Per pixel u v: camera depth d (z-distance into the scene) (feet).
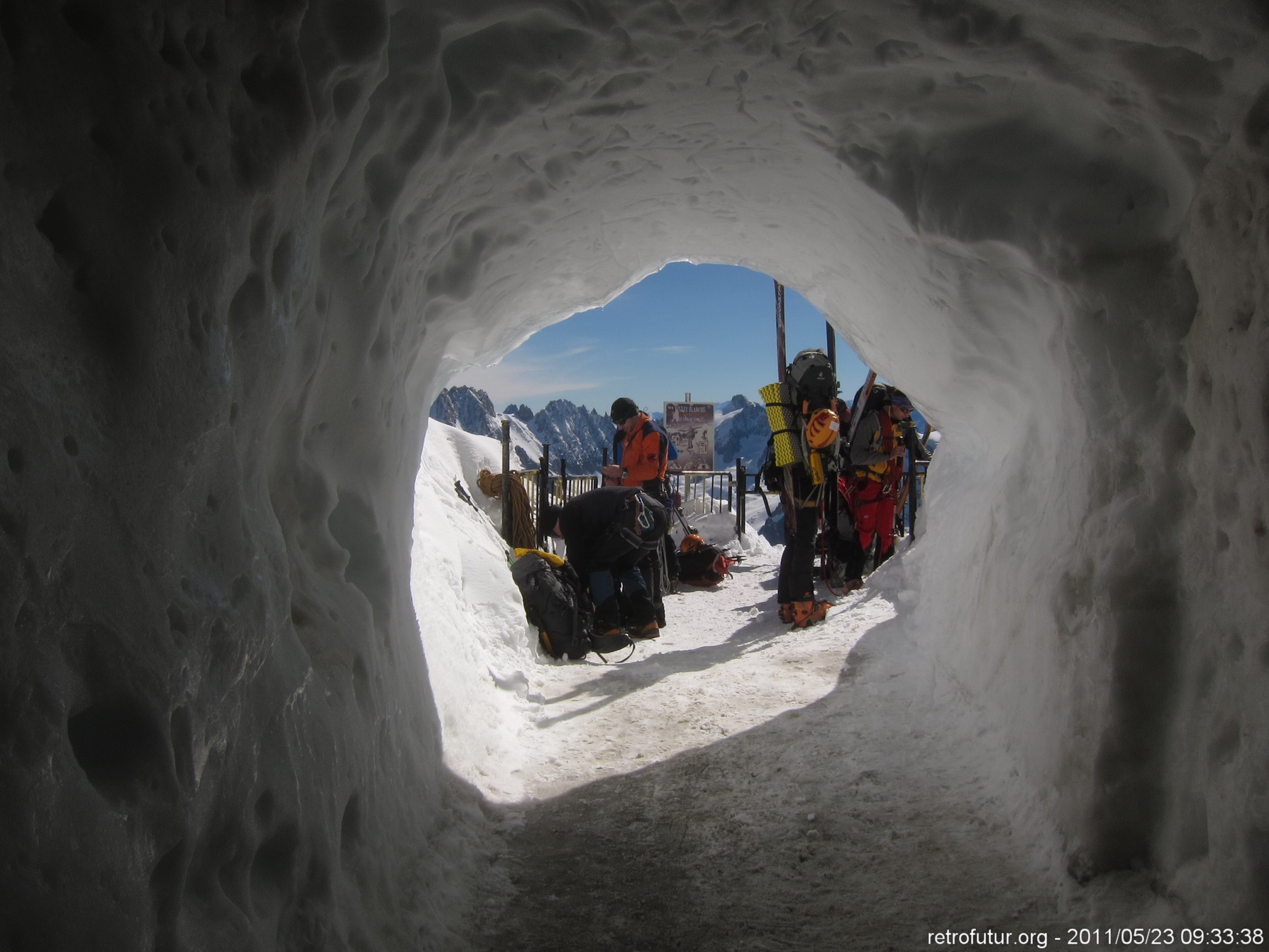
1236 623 4.90
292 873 4.21
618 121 7.37
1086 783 6.22
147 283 3.19
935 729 9.87
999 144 6.76
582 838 8.04
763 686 12.46
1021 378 8.88
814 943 6.22
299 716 4.50
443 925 6.11
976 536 11.09
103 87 3.05
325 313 5.38
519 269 9.45
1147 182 6.12
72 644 2.73
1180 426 5.77
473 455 25.22
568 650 15.87
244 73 3.90
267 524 4.47
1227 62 4.58
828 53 6.31
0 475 2.47
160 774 3.02
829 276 11.19
